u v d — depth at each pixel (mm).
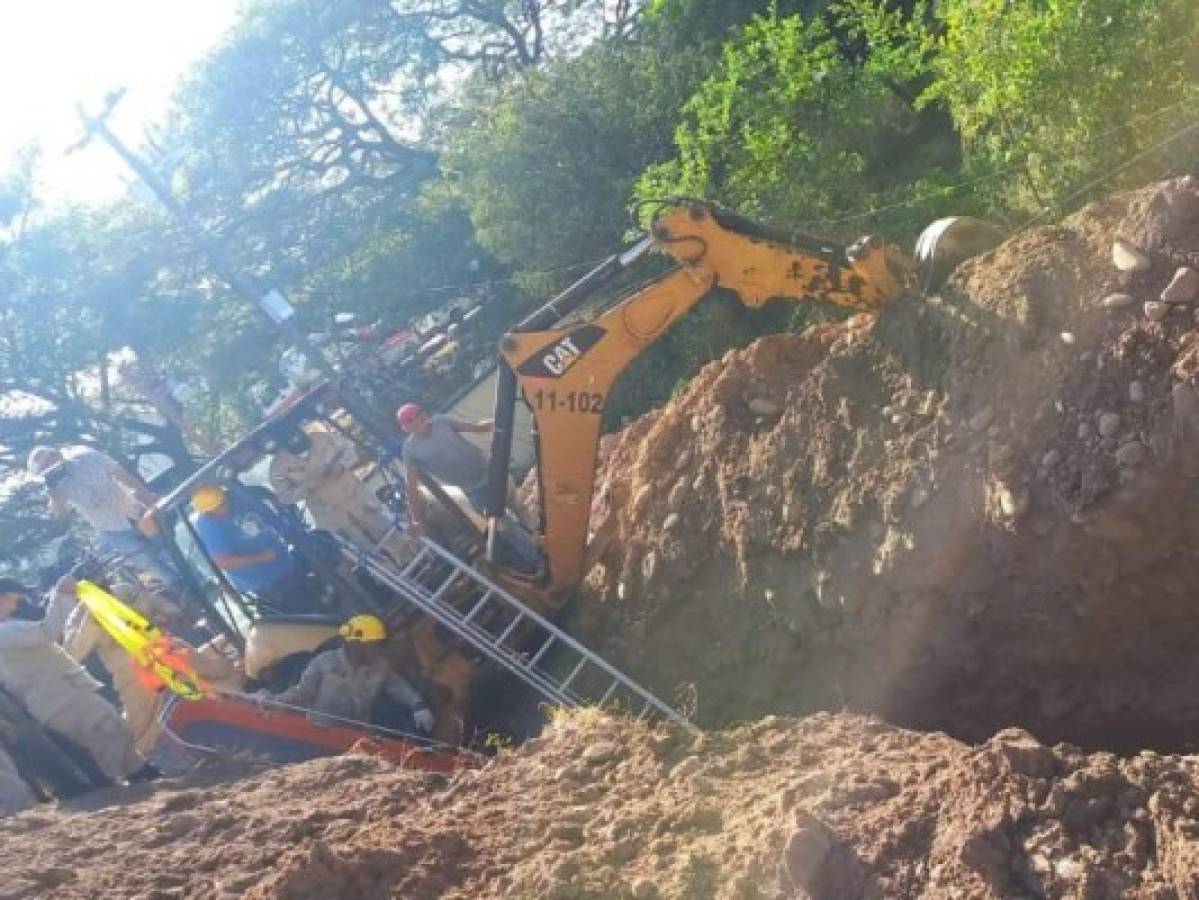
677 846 5793
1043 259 8250
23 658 9531
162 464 28625
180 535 12039
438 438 11148
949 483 8477
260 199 30094
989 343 8406
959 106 11625
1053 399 7953
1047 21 10070
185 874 6941
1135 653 7992
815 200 13633
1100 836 4660
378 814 7273
